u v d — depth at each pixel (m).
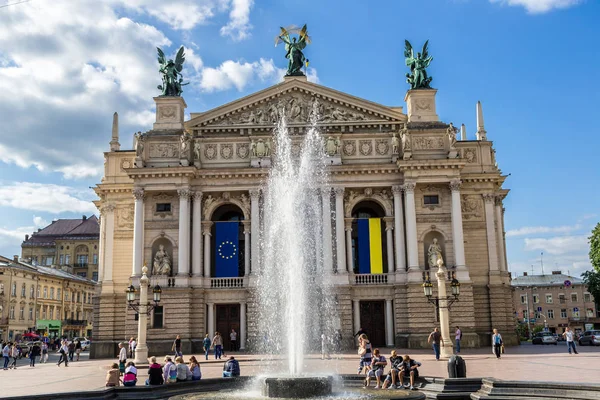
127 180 80.19
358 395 27.89
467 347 70.31
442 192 76.06
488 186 78.94
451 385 33.69
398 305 73.12
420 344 70.62
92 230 176.75
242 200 76.75
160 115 78.31
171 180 75.00
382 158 76.81
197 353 71.62
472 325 70.94
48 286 138.12
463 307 71.31
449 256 74.50
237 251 75.94
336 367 48.97
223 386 36.81
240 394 29.80
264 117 77.69
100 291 78.12
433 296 70.88
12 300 123.00
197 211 75.62
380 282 74.19
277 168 74.88
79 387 39.25
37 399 30.27
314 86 77.38
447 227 75.19
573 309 180.88
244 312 73.94
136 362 54.34
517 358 54.72
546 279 188.00
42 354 75.31
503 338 75.81
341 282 72.69
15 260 133.75
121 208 80.12
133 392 33.31
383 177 75.94
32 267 134.88
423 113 77.94
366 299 74.06
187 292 72.44
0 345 85.56
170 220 76.00
